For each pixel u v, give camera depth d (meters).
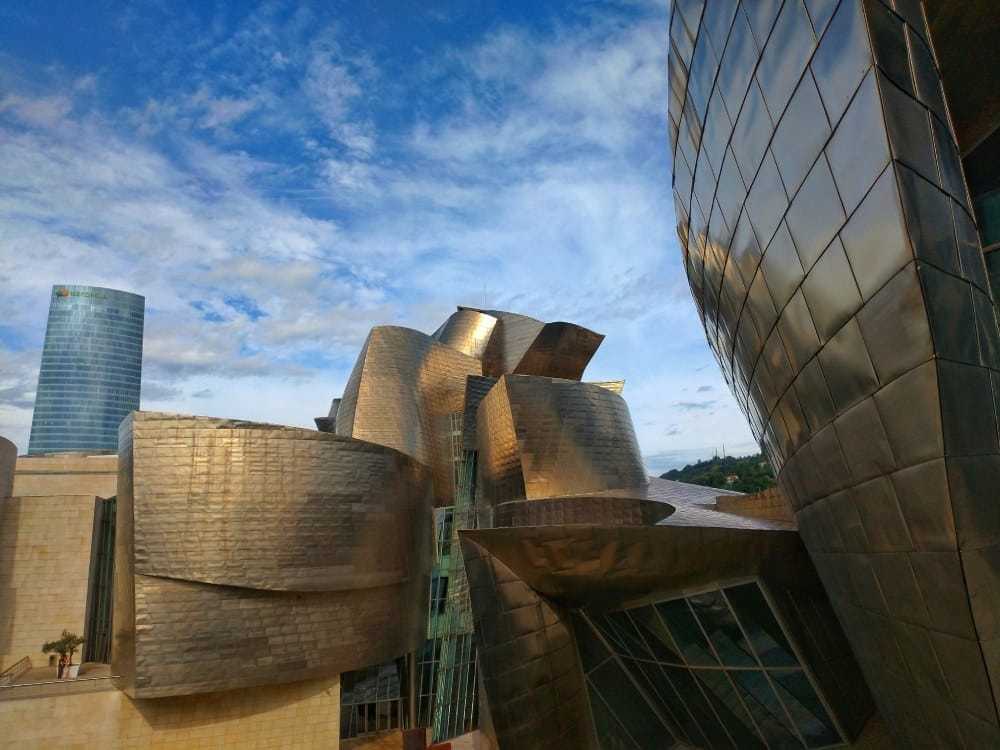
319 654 24.83
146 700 22.78
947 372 5.71
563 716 17.92
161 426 23.62
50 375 168.25
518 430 32.59
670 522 17.88
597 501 26.59
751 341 10.52
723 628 15.32
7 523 30.86
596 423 34.66
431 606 36.25
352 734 32.09
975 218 7.11
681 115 11.79
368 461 28.09
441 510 38.59
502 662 17.47
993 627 5.89
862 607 8.70
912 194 5.64
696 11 9.88
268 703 24.19
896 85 5.77
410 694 33.91
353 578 26.30
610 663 19.67
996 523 5.91
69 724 21.97
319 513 25.72
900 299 5.89
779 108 7.64
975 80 6.79
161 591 22.50
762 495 24.66
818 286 7.46
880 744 14.24
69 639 28.34
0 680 27.03
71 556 31.28
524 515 28.00
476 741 31.62
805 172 7.27
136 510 22.75
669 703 19.23
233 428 24.56
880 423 6.68
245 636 23.42
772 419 10.80
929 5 6.21
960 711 6.72
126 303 179.00
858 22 5.81
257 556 23.92
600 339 48.75
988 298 6.49
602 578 16.22
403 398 42.16
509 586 17.94
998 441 6.13
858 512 7.76
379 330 43.66
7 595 30.23
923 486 6.09
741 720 16.64
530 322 52.44
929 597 6.53
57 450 163.75
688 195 12.71
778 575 14.06
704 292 13.66
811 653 14.22
